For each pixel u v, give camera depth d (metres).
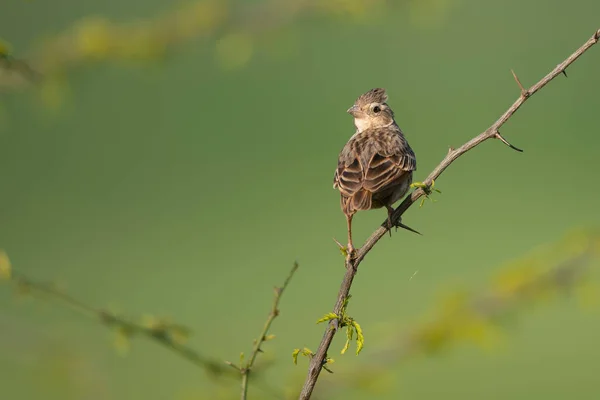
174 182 21.41
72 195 20.66
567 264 7.59
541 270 7.58
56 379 6.86
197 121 23.25
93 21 9.28
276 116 23.19
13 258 17.56
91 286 15.66
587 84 23.67
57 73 9.01
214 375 6.22
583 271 7.54
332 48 24.75
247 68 24.19
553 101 23.45
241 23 9.66
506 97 23.17
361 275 16.25
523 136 22.41
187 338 6.23
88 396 6.95
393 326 7.68
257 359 6.22
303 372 7.30
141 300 15.29
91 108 23.16
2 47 6.76
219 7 9.56
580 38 24.38
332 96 23.59
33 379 6.88
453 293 7.64
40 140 22.44
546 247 7.81
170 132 23.11
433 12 9.82
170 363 12.04
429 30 25.00
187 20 9.50
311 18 9.73
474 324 7.36
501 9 25.42
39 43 9.14
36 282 6.02
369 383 7.27
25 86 8.72
